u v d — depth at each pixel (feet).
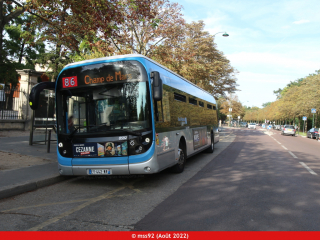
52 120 45.06
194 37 83.71
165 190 19.67
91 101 20.49
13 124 57.31
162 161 21.20
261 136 102.42
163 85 23.26
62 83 21.27
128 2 38.99
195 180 23.08
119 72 20.26
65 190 19.92
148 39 46.42
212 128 46.24
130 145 19.39
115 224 13.02
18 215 14.40
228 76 101.24
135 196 18.10
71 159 20.43
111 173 19.62
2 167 24.95
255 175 25.32
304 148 56.24
